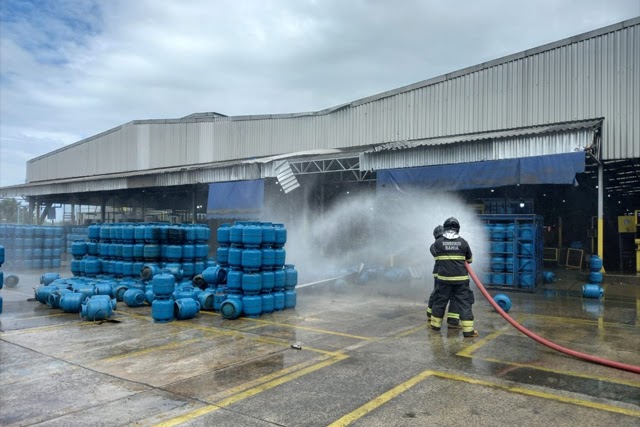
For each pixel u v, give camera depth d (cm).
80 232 2530
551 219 2397
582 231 2391
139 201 3528
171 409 450
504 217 1350
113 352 666
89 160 3516
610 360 614
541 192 2392
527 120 1711
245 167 2086
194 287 1107
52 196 3612
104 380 540
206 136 2819
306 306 1061
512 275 1313
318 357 632
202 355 647
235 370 575
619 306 1060
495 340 725
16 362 616
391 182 1698
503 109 1773
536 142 1451
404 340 727
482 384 516
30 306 1066
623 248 1833
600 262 1440
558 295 1239
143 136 3109
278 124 2533
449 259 777
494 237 1348
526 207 1766
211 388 510
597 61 1561
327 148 2336
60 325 856
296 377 545
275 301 980
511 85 1758
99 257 1291
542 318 912
